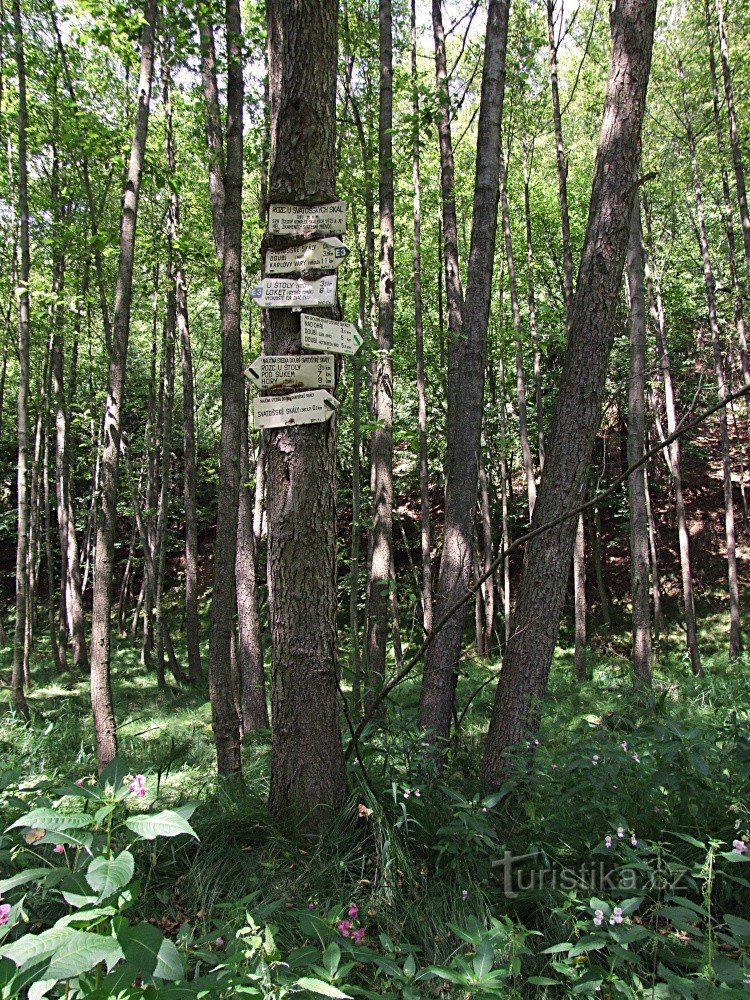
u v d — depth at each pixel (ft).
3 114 29.68
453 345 17.21
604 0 36.94
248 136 25.81
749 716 16.33
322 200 10.68
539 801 10.05
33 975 4.92
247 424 26.81
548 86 39.45
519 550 59.47
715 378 52.90
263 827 10.14
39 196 34.22
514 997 6.97
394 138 30.73
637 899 6.97
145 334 52.75
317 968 5.91
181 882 9.22
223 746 14.05
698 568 56.29
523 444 40.81
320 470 10.54
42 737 20.49
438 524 64.90
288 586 10.46
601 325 12.89
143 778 5.95
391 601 35.70
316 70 10.29
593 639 53.52
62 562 48.14
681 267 52.95
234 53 15.74
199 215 34.06
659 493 59.93
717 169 43.32
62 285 34.81
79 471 54.03
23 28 29.58
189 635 37.73
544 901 8.58
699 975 6.39
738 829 9.05
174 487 68.64
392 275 22.31
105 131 22.99
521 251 52.03
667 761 9.49
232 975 5.71
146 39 16.63
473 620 55.06
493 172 16.11
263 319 11.27
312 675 10.45
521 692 12.34
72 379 43.32
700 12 38.34
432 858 9.73
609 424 59.98
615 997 6.81
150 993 5.05
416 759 11.09
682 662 43.78
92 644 14.43
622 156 12.93
